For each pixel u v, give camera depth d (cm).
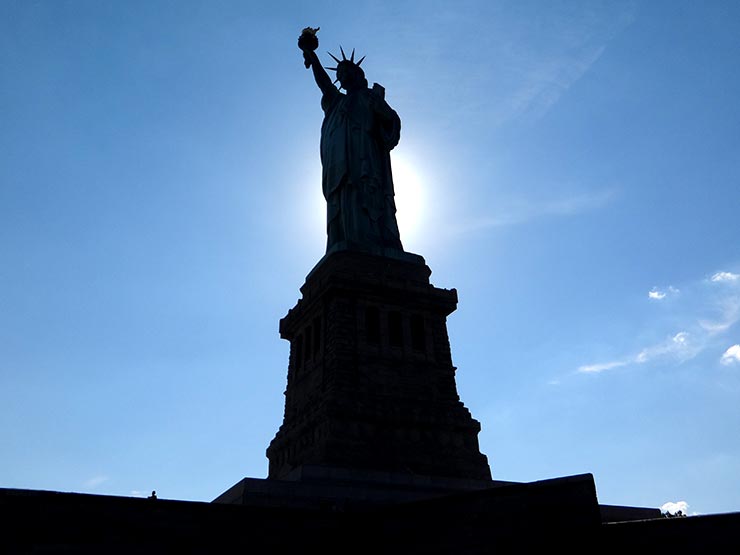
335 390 6181
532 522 2841
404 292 7088
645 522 2781
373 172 7925
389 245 7688
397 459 5959
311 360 7050
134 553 3039
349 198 7806
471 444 6406
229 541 3203
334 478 5125
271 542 3256
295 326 7712
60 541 2947
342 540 3306
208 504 3241
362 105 8312
